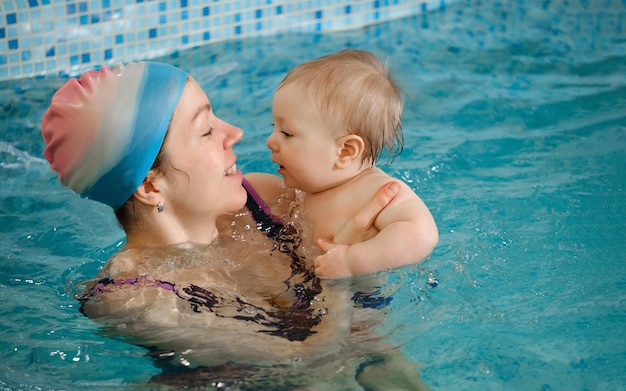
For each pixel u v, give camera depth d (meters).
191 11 5.46
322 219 2.96
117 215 2.77
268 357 2.48
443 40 5.51
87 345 2.62
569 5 5.99
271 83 4.94
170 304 2.62
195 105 2.66
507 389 2.44
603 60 5.15
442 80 4.92
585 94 4.69
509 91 4.76
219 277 2.75
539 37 5.50
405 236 2.74
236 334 2.55
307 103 2.92
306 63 3.04
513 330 2.68
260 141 4.23
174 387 2.42
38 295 2.94
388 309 2.70
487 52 5.32
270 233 2.97
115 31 5.31
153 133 2.57
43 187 3.92
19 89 4.97
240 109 4.63
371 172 3.01
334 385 2.39
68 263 3.22
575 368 2.53
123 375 2.50
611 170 3.81
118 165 2.58
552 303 2.83
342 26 5.82
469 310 2.74
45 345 2.62
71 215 3.66
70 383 2.46
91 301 2.72
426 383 2.44
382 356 2.51
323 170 2.96
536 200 3.55
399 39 5.55
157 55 5.40
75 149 2.58
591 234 3.27
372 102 2.93
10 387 2.43
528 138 4.20
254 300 2.69
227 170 2.79
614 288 2.92
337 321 2.62
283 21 5.71
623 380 2.49
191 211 2.74
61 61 5.21
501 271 2.99
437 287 2.82
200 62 5.27
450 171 3.84
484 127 4.34
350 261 2.74
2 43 5.09
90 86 2.57
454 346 2.58
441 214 3.40
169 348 2.54
